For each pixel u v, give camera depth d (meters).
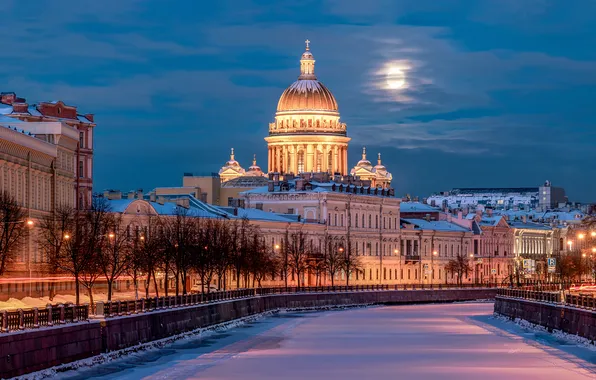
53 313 126.50
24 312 118.50
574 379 136.50
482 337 188.50
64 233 185.25
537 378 137.12
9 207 178.12
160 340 161.00
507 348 169.12
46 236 189.50
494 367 147.00
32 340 117.69
